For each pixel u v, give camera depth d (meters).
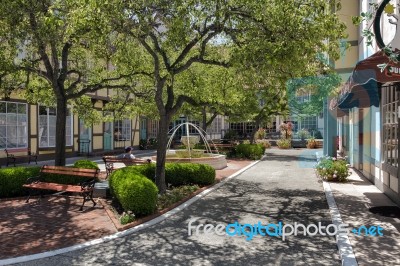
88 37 8.40
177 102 9.79
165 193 9.23
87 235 6.26
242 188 10.90
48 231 6.48
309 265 5.04
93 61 13.08
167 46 8.95
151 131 32.19
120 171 8.90
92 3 6.54
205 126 22.31
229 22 8.16
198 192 9.87
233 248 5.71
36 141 18.55
